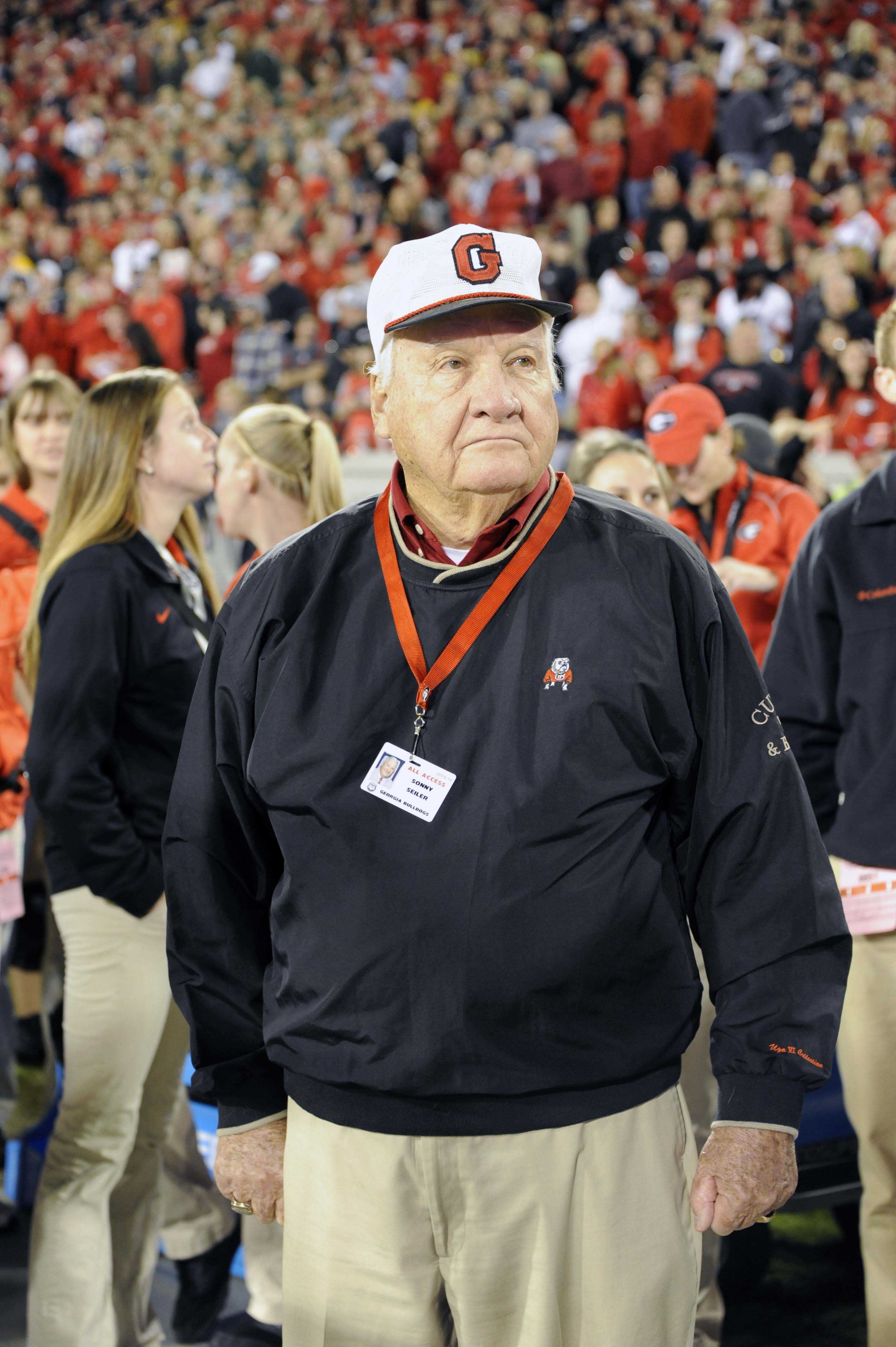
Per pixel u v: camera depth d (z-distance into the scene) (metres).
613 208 10.20
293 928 1.34
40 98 16.59
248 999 1.45
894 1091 1.93
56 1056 2.76
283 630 1.37
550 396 1.32
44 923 3.02
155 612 2.05
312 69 15.41
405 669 1.31
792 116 11.65
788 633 2.05
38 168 15.12
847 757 1.96
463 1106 1.26
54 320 10.47
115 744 2.06
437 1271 1.33
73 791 1.96
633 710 1.26
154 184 13.52
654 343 8.33
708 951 1.35
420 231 10.94
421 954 1.24
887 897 1.89
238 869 1.45
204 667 1.44
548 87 12.95
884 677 1.90
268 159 13.09
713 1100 2.18
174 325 9.92
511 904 1.23
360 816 1.27
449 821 1.25
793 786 1.33
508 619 1.30
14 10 18.78
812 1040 1.29
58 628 1.99
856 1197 2.46
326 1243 1.34
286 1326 1.40
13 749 2.45
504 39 14.12
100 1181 2.11
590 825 1.25
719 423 2.89
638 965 1.27
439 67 14.09
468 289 1.26
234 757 1.41
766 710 1.34
